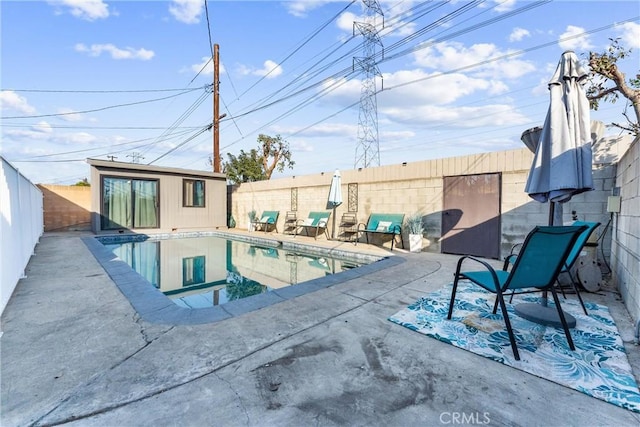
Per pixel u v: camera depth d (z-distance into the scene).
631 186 2.94
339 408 1.42
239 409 1.41
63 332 2.23
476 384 1.62
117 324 2.39
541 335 2.21
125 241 9.24
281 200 10.69
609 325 2.39
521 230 5.31
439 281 3.85
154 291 3.26
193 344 2.06
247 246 8.77
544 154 2.59
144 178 10.38
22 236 3.97
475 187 5.91
